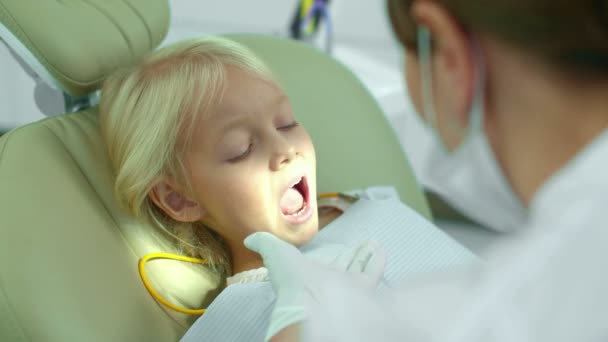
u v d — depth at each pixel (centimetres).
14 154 95
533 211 45
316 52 141
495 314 41
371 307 50
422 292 47
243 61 104
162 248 103
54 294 86
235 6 213
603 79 41
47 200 92
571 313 40
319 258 99
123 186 99
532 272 41
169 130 98
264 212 100
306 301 61
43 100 114
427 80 51
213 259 106
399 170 135
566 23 40
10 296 84
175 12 205
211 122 98
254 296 93
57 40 101
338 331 50
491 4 41
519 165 48
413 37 50
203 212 102
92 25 107
